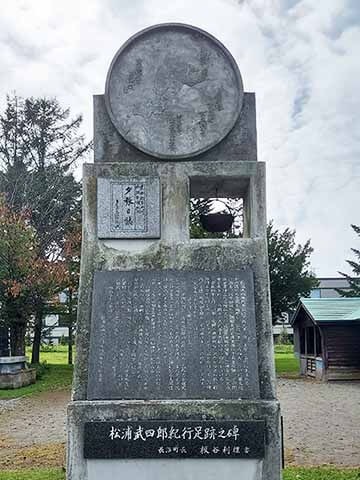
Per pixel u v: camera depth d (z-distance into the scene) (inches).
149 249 213.2
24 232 716.7
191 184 228.5
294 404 532.1
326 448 333.4
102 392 195.5
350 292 1291.8
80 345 203.3
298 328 903.7
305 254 1010.1
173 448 187.3
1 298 716.7
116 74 225.1
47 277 733.3
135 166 217.6
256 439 187.5
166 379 197.6
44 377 764.6
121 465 187.9
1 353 823.7
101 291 208.4
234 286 209.0
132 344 202.2
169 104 223.3
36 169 963.3
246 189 234.8
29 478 248.4
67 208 940.6
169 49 226.8
